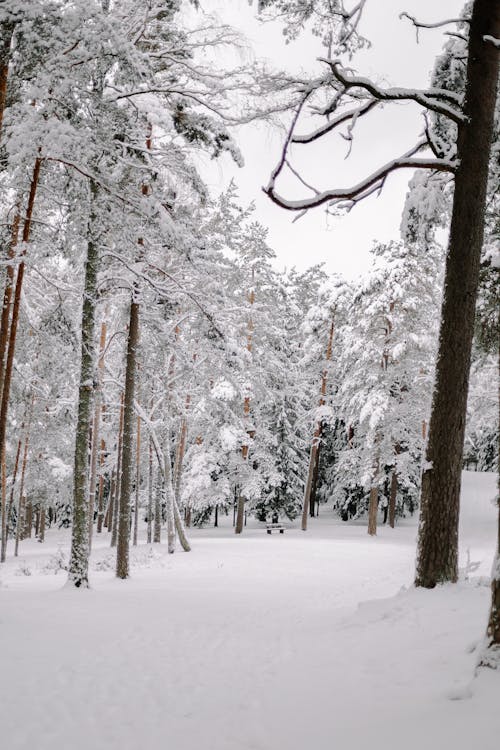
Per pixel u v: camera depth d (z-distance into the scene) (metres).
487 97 8.13
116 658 6.61
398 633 6.25
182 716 4.73
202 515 36.88
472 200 8.15
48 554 25.20
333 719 4.25
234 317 22.86
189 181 13.19
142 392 20.84
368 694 4.63
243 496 31.45
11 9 7.46
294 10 7.81
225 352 17.80
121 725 4.57
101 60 8.54
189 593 12.16
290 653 6.48
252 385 29.77
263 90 8.35
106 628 8.30
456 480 7.98
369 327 29.70
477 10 8.12
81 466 12.69
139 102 11.14
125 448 15.16
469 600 6.99
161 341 15.34
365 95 7.97
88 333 12.90
